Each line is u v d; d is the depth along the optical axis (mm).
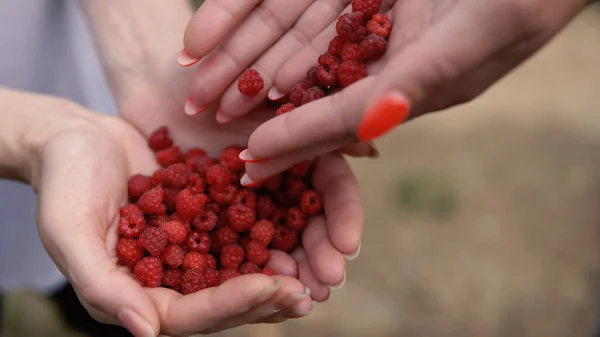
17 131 547
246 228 542
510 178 1113
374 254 960
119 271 479
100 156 530
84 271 470
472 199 1061
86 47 709
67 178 505
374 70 520
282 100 575
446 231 1000
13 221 685
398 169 1109
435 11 500
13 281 718
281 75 559
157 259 508
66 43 709
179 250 523
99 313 475
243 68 565
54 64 714
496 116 1281
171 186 560
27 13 667
